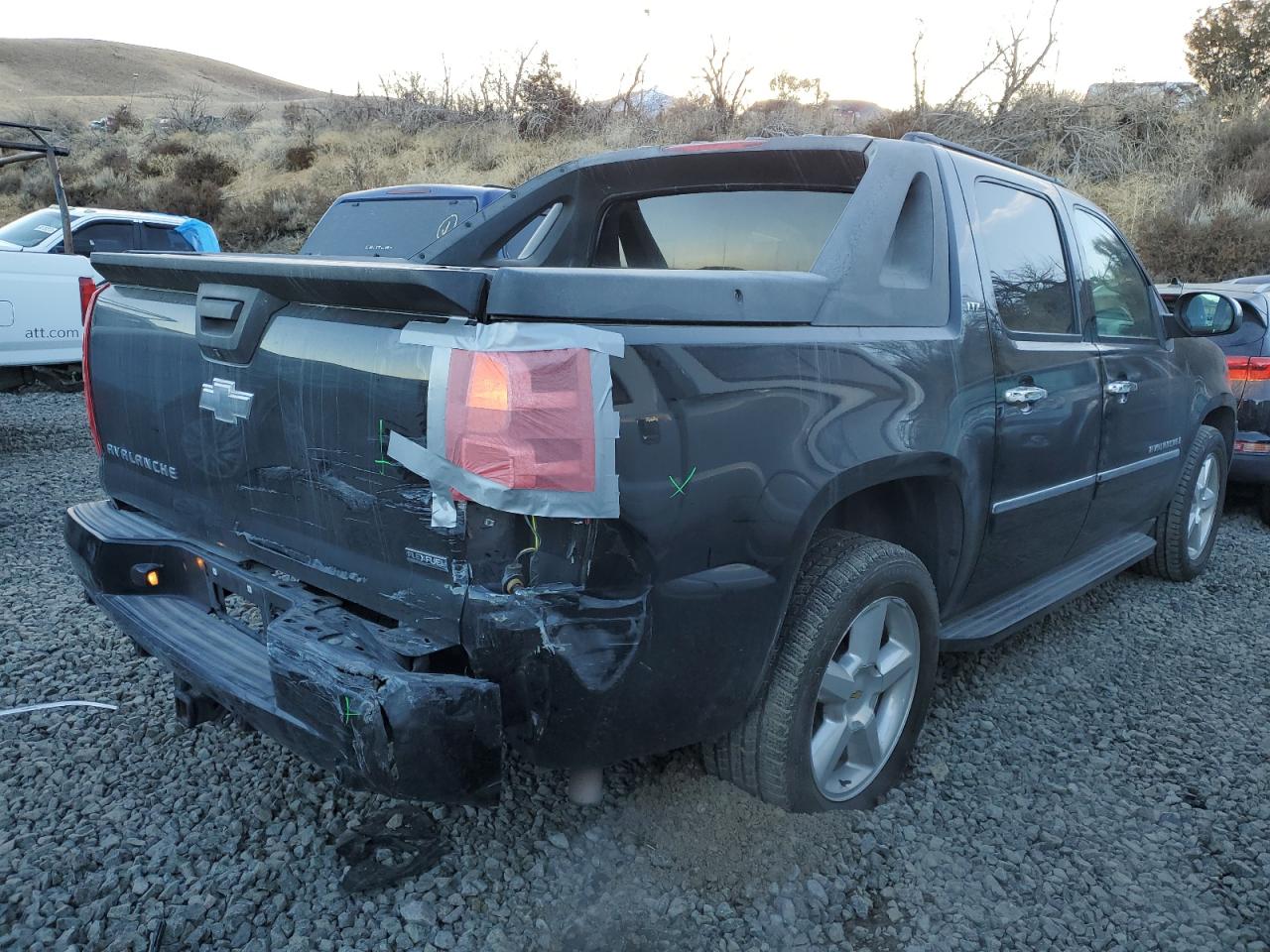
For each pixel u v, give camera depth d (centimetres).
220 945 219
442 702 191
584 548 199
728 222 353
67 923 223
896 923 237
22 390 1030
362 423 208
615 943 224
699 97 2092
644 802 274
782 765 258
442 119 2511
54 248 988
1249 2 2345
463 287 189
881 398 259
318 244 800
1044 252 359
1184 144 1714
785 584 235
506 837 260
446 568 199
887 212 283
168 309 266
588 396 192
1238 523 661
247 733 315
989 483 308
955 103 1820
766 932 230
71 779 284
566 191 373
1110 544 454
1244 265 1325
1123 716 353
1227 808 292
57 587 450
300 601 230
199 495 266
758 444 225
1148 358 420
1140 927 238
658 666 214
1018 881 255
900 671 289
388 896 237
